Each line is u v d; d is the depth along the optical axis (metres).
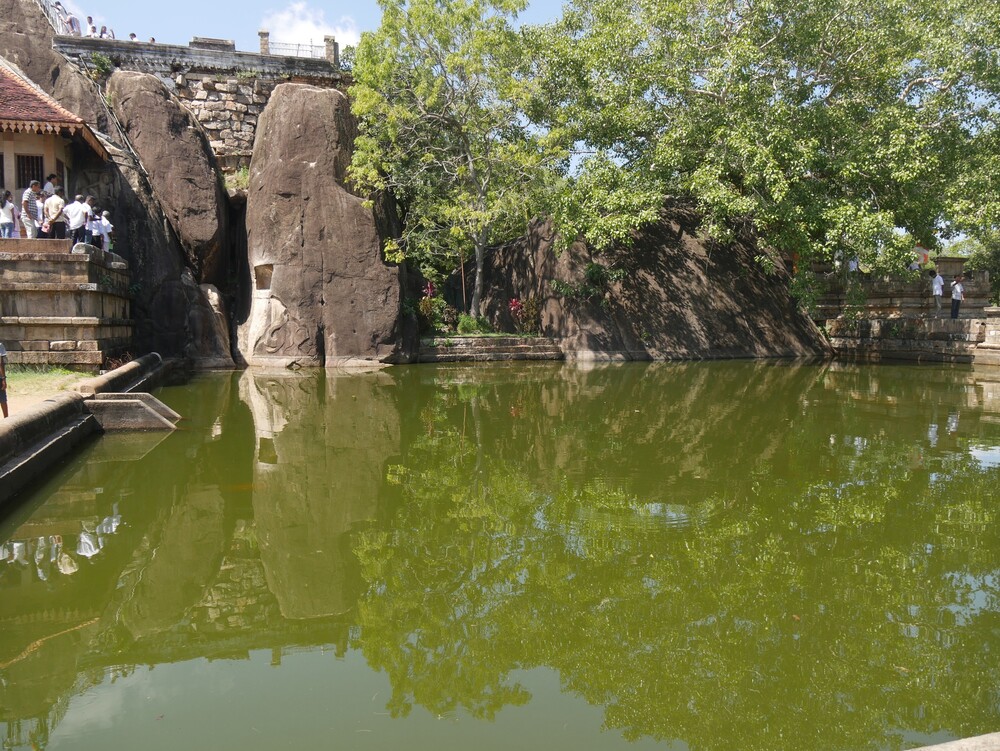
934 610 3.87
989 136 17.41
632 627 3.71
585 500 5.89
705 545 4.82
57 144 14.16
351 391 12.70
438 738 2.76
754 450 7.70
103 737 2.78
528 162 18.47
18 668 3.39
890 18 16.30
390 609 3.97
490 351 19.08
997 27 15.67
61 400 7.83
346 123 18.09
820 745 2.72
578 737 2.77
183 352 16.36
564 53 18.88
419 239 19.98
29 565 4.67
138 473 6.83
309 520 5.48
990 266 25.84
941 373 15.55
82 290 11.59
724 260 20.94
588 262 19.94
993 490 6.09
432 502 5.90
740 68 15.50
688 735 2.77
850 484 6.30
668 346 19.45
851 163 15.49
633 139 19.25
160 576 4.48
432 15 17.95
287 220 17.19
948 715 2.91
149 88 17.23
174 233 17.05
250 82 21.23
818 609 3.88
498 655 3.46
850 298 18.30
